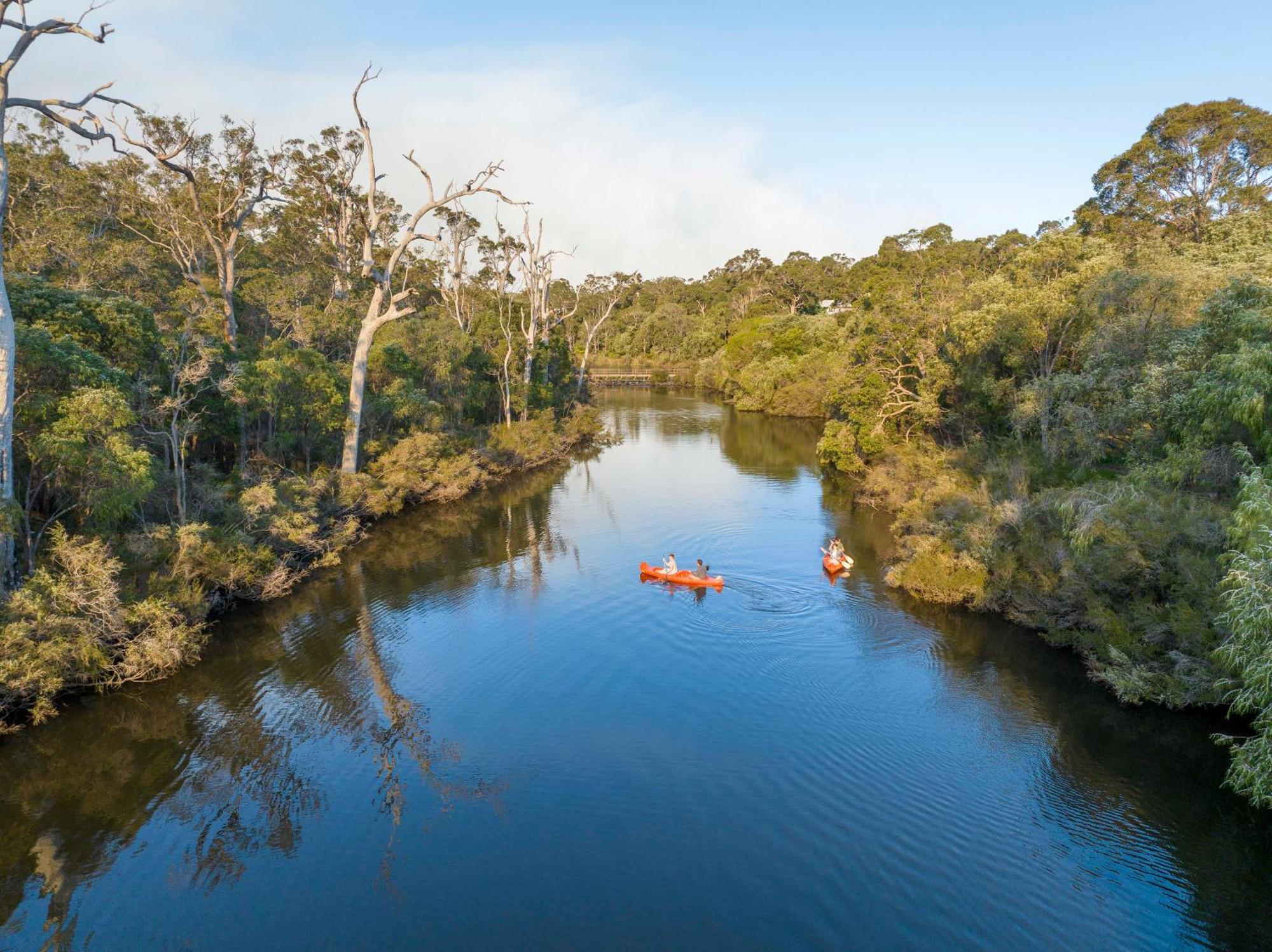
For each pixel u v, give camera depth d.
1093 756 18.53
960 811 16.59
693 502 45.41
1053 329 38.12
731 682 22.67
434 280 88.56
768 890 14.34
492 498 48.00
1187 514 22.16
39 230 40.44
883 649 24.66
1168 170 62.19
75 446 21.39
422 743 19.55
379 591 30.48
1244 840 15.54
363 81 39.22
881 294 84.50
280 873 14.91
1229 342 26.48
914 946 12.93
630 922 13.56
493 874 14.84
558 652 24.89
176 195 51.56
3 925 13.55
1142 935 13.07
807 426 79.88
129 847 15.69
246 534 29.20
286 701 21.67
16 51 22.42
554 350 80.75
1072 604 24.47
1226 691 18.84
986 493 33.00
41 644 20.03
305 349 38.41
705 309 172.12
